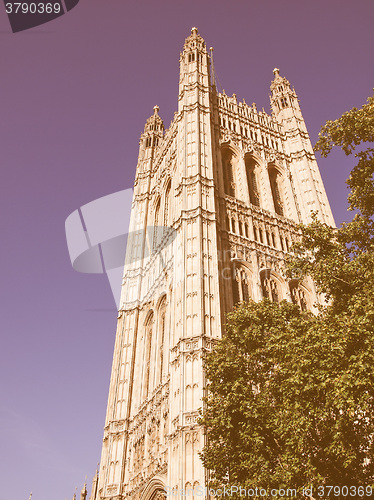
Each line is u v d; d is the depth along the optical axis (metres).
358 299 17.28
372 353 15.44
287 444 17.20
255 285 39.66
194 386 29.67
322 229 21.27
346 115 20.42
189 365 30.75
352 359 15.59
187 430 27.66
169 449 29.03
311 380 16.81
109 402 43.44
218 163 48.81
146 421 37.44
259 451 18.45
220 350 22.33
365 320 15.95
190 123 50.03
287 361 18.80
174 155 54.75
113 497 36.12
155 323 43.75
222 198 44.97
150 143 70.19
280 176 54.06
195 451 26.78
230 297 36.94
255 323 22.83
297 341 18.08
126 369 44.88
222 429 20.19
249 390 20.41
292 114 60.94
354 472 17.36
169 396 32.22
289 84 66.44
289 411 17.44
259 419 19.38
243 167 50.38
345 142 20.73
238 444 19.39
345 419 15.86
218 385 21.09
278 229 46.75
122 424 40.69
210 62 62.44
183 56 60.94
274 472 18.30
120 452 39.06
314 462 16.98
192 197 42.41
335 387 15.44
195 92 53.12
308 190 51.38
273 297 40.59
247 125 56.62
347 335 16.12
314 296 41.50
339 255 20.16
